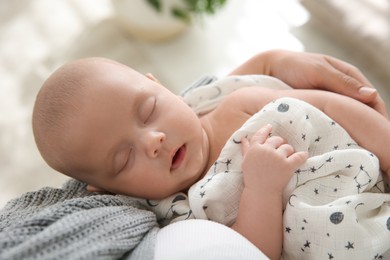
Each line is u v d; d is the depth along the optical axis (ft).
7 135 5.33
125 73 2.62
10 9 6.34
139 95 2.53
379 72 4.68
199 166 2.57
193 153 2.56
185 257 1.92
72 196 2.59
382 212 2.38
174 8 5.45
